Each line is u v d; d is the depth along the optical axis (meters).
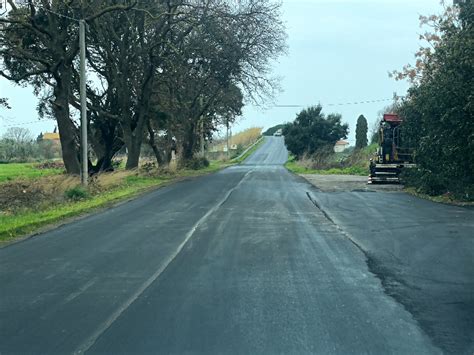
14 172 44.62
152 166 36.53
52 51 27.12
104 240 11.56
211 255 9.77
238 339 5.52
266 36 34.62
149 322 6.10
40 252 10.35
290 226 13.23
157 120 38.78
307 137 67.88
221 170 51.69
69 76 28.05
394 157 28.70
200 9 30.94
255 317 6.22
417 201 19.42
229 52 33.16
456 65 18.84
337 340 5.48
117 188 25.11
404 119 26.41
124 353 5.20
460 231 12.27
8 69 29.67
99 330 5.86
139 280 8.03
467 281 7.82
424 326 5.90
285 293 7.23
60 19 27.45
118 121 35.38
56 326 6.02
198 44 32.91
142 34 31.56
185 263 9.13
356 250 10.13
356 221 14.06
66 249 10.61
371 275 8.21
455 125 18.88
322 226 13.20
